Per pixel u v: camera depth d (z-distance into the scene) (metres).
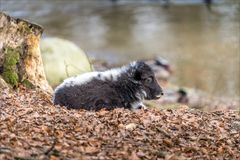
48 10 57.75
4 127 12.12
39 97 15.68
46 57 22.05
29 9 57.59
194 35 47.09
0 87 15.52
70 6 60.03
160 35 47.66
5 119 12.72
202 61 39.56
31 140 11.62
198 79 35.38
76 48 22.95
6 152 10.57
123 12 57.59
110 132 12.80
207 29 49.19
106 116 13.80
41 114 13.58
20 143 11.28
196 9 57.88
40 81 16.86
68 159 10.87
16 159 10.45
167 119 14.20
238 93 32.22
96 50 42.59
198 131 13.80
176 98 29.36
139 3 61.81
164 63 36.84
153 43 44.97
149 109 15.14
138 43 44.97
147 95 15.42
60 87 15.15
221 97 31.14
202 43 44.53
